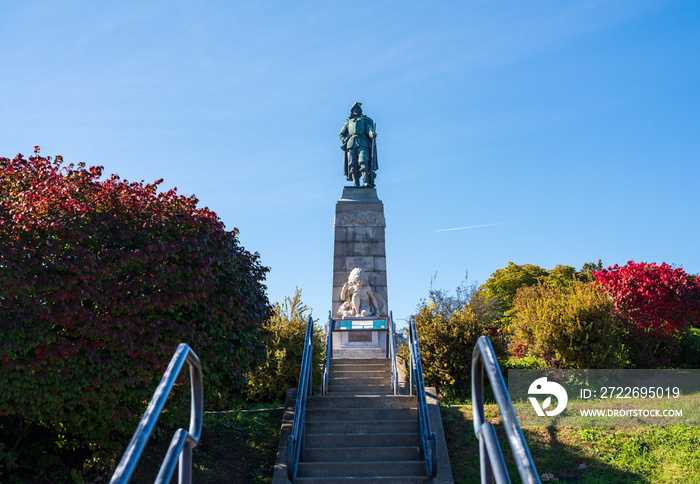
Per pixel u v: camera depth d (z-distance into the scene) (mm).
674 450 9336
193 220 9406
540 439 10391
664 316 15930
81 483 8344
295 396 13297
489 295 35750
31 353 7758
